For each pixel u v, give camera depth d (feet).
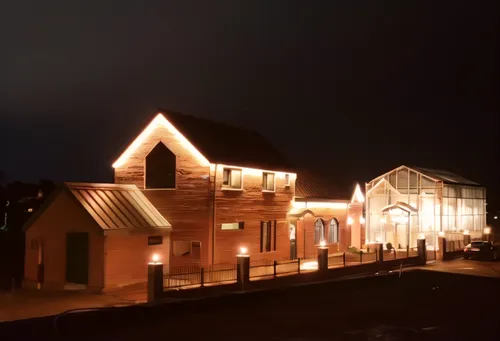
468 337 45.42
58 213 76.28
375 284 78.79
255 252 96.58
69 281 74.49
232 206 92.17
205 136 94.58
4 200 184.14
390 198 132.16
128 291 72.79
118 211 77.71
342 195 124.47
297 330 45.52
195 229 88.99
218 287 66.74
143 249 77.82
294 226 109.09
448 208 129.80
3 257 119.14
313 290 67.05
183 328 44.39
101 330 42.27
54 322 40.11
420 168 134.21
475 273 98.89
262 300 59.72
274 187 102.99
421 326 49.26
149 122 94.17
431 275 90.63
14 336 37.40
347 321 50.24
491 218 208.64
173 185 91.50
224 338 41.52
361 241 132.16
